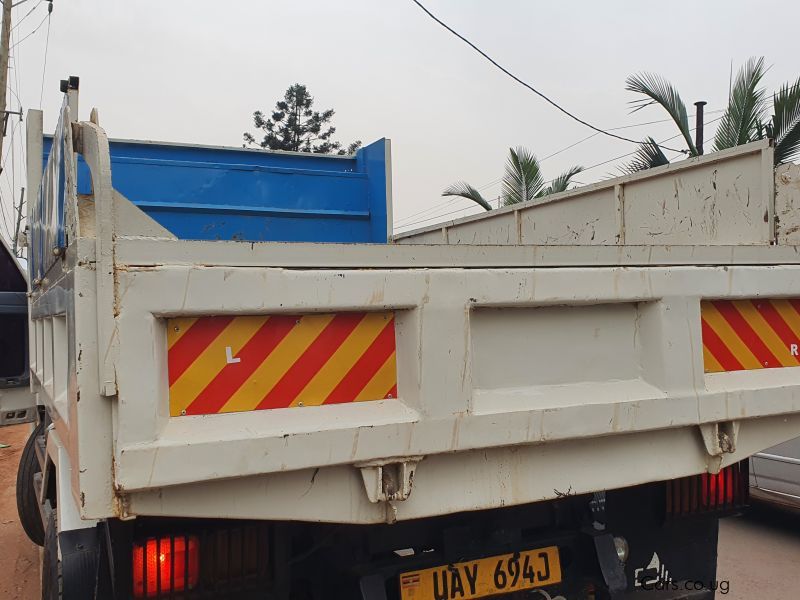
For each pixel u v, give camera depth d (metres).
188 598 2.01
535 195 13.77
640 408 2.01
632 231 3.46
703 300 2.17
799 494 5.23
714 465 2.17
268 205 4.47
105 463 1.50
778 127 9.45
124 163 4.13
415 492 1.80
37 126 3.92
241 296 1.60
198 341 1.61
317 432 1.64
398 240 6.21
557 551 2.56
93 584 2.01
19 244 5.26
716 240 2.96
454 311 1.81
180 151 4.47
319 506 1.70
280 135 35.59
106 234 1.49
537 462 1.95
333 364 1.74
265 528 2.12
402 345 1.81
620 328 2.08
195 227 4.28
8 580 4.75
